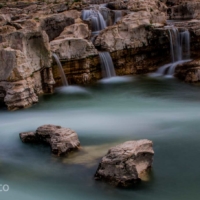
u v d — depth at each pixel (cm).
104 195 981
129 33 2631
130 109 1881
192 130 1471
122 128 1521
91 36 2755
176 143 1323
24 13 3300
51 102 2038
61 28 2698
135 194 980
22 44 1927
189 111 1798
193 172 1095
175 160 1177
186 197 969
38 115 1781
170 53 2742
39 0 3928
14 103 1853
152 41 2684
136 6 3266
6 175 1127
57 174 1104
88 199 968
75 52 2350
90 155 1202
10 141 1409
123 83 2462
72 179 1067
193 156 1207
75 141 1248
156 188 1007
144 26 2642
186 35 2717
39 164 1181
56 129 1310
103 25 3078
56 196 990
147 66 2714
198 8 3494
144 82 2472
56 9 3388
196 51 2745
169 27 2795
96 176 1042
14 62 1808
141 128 1513
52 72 2250
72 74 2383
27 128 1566
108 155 1030
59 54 2280
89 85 2416
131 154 1002
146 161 1078
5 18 2848
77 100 2092
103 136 1408
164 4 3847
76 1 3725
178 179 1055
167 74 2623
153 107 1908
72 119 1695
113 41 2569
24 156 1254
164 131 1468
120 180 1002
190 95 2144
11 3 3794
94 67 2480
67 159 1180
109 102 2048
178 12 3609
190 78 2397
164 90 2272
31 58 2022
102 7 3319
